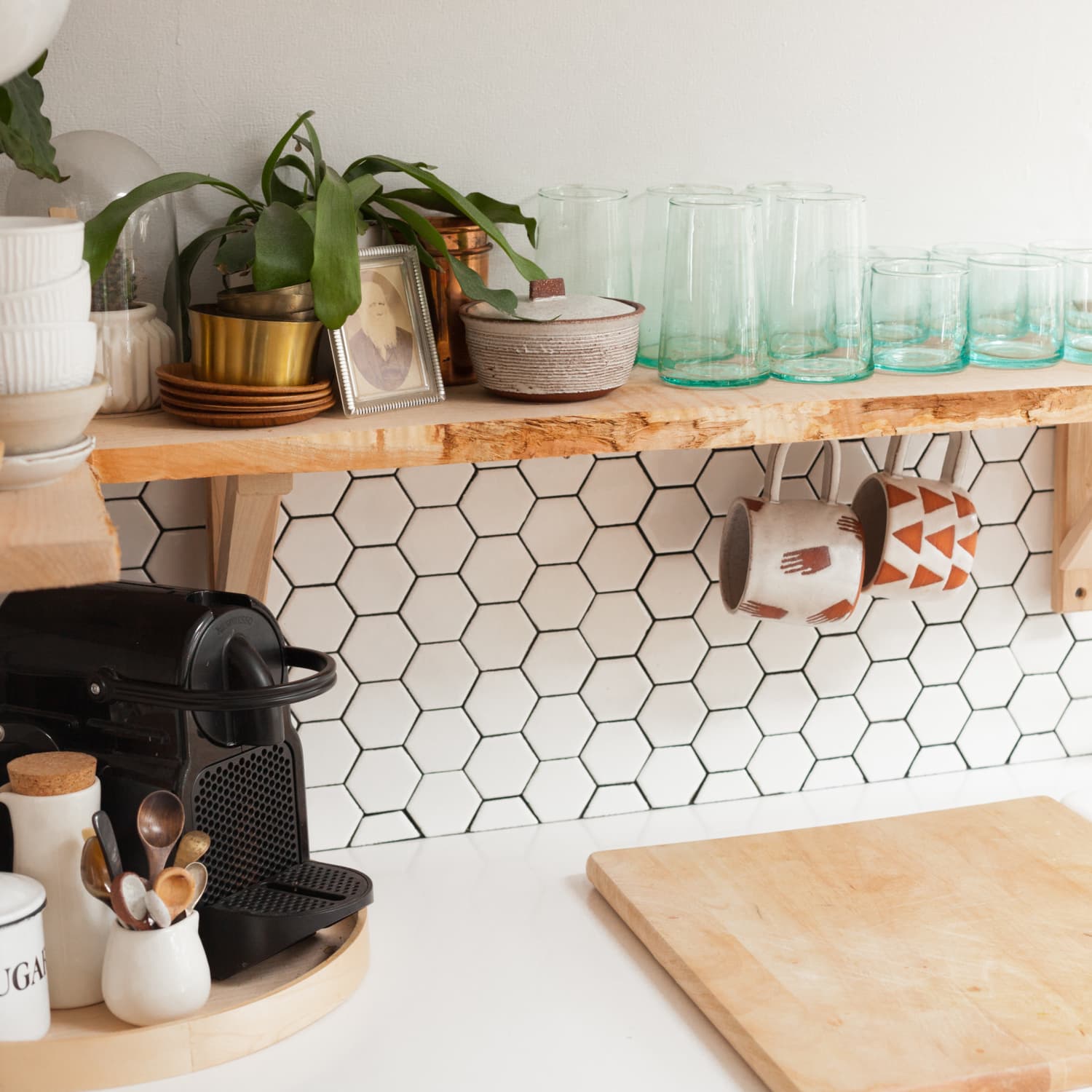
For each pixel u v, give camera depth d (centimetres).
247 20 117
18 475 78
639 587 141
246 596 108
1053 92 143
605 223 122
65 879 102
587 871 130
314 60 120
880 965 112
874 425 114
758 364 119
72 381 80
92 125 116
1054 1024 103
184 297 114
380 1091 97
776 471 134
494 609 136
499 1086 98
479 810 141
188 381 100
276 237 100
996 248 139
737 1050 103
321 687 103
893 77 137
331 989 107
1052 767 159
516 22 124
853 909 121
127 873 99
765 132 134
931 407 116
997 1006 106
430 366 111
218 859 108
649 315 127
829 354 120
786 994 107
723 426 110
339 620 132
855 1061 98
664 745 146
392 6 121
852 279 119
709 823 143
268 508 115
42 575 68
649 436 109
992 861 131
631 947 120
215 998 103
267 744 105
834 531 131
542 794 142
